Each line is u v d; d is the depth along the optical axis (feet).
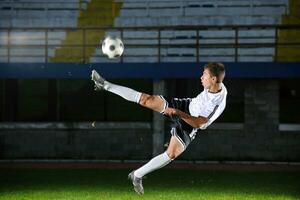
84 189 209.36
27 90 310.45
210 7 336.90
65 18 338.75
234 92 306.14
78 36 330.54
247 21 328.49
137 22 335.26
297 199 191.93
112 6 341.41
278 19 328.08
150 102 104.01
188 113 111.45
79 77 281.33
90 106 309.22
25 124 293.02
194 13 337.31
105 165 272.92
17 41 325.83
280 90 308.81
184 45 286.05
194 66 277.44
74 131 292.81
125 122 292.40
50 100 308.40
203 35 326.65
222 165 273.95
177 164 275.80
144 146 290.76
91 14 339.57
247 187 215.10
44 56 312.91
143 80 315.78
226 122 304.09
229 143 287.48
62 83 310.04
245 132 286.46
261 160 286.25
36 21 337.72
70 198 192.13
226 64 276.62
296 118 307.58
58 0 343.67
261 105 285.02
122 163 280.10
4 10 342.44
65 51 322.55
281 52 313.94
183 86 302.25
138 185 115.34
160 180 230.89
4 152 293.02
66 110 309.63
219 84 109.70
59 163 279.49
